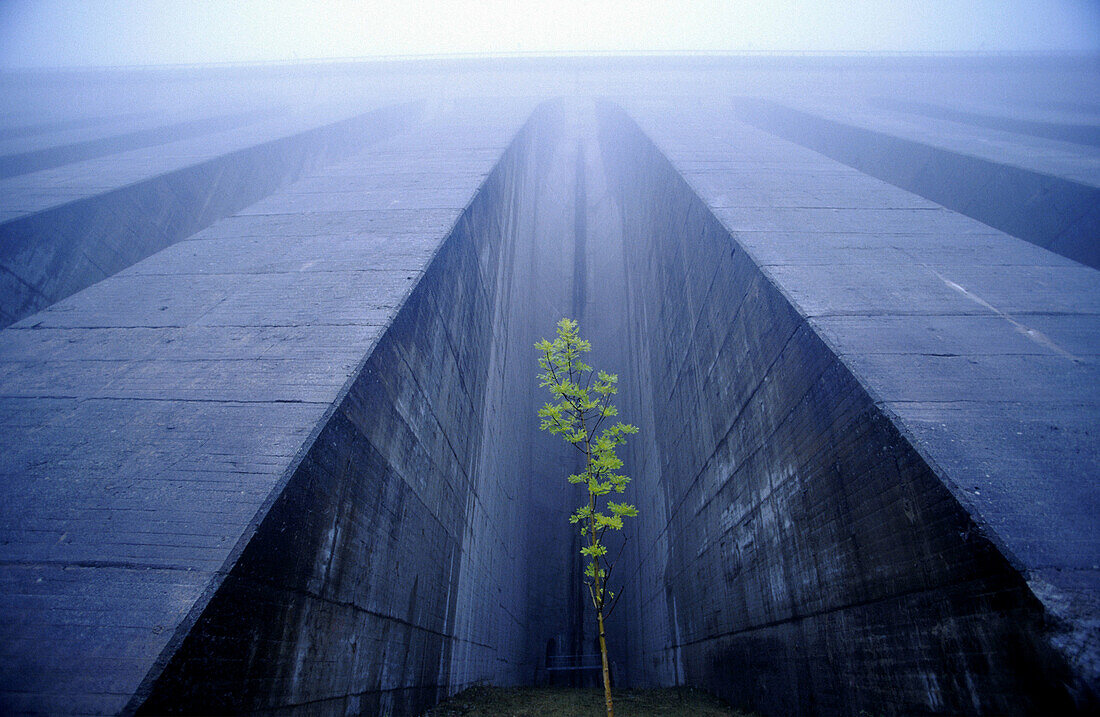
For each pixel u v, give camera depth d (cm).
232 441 440
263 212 993
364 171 1309
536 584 1783
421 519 734
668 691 1002
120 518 374
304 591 422
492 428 1310
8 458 423
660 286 1518
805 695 589
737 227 895
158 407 477
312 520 437
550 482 2012
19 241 923
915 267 716
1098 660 283
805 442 596
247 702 345
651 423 1560
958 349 530
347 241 859
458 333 961
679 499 1195
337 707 477
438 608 814
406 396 671
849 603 502
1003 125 2030
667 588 1262
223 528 367
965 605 360
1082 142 1753
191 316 629
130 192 1193
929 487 396
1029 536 342
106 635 307
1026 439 415
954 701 365
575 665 1636
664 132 1888
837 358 525
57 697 285
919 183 1491
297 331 597
